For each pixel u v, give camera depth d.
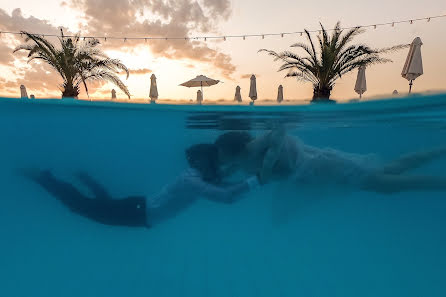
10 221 5.71
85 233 5.18
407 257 5.31
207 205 5.64
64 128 6.01
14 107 4.80
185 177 3.03
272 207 3.66
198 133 6.36
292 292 3.70
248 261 4.72
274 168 2.99
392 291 3.83
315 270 4.50
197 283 3.77
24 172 3.74
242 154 2.97
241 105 4.79
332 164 3.12
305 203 3.38
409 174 3.03
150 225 3.20
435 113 4.57
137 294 3.36
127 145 6.89
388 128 5.58
